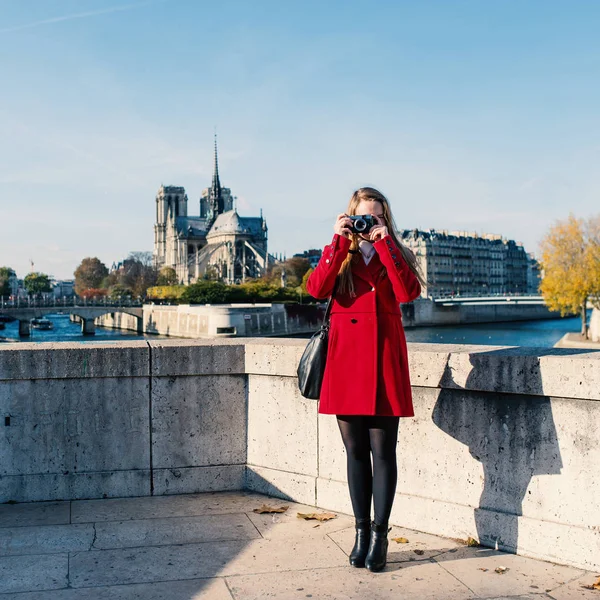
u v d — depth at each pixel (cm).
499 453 496
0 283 19588
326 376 458
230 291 13050
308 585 423
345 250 444
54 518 558
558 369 462
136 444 624
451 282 18600
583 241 7606
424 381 529
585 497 457
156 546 491
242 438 643
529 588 418
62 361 609
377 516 450
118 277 19975
